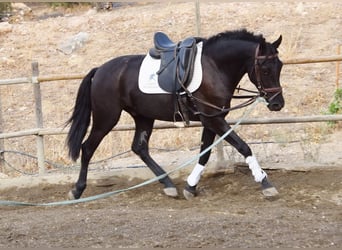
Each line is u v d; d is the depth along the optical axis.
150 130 12.31
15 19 29.78
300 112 17.58
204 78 10.99
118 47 24.47
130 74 11.62
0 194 12.94
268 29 23.66
